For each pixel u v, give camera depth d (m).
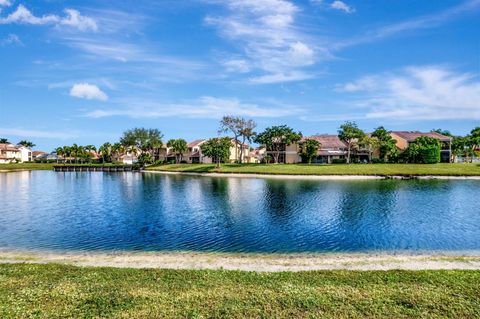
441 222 28.47
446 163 89.44
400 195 45.78
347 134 95.44
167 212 34.16
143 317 9.91
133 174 105.62
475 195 45.50
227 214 32.72
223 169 96.12
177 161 138.25
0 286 12.36
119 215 32.72
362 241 22.47
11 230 26.36
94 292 11.74
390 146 94.88
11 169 132.88
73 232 25.55
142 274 13.98
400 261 17.34
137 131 139.62
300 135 110.44
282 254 19.52
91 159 180.62
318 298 11.15
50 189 59.25
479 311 10.30
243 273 14.25
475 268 15.67
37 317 9.88
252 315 10.04
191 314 10.06
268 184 63.31
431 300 11.02
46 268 14.88
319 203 39.25
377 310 10.33
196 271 14.52
